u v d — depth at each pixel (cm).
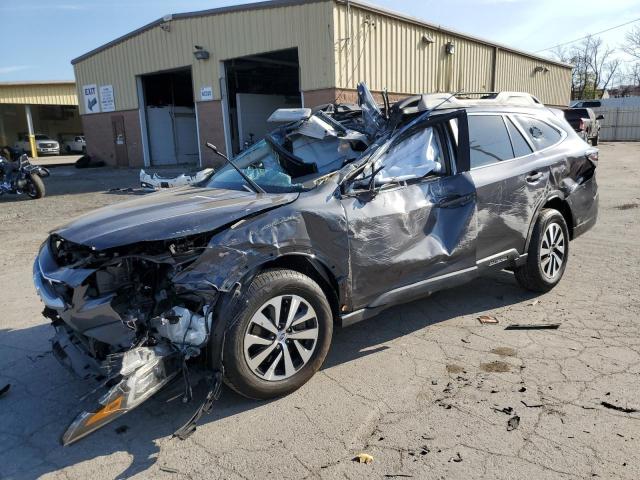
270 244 330
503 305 497
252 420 323
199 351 316
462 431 303
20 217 1085
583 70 5959
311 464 280
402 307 502
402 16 1800
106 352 322
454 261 428
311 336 352
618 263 611
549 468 269
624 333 424
